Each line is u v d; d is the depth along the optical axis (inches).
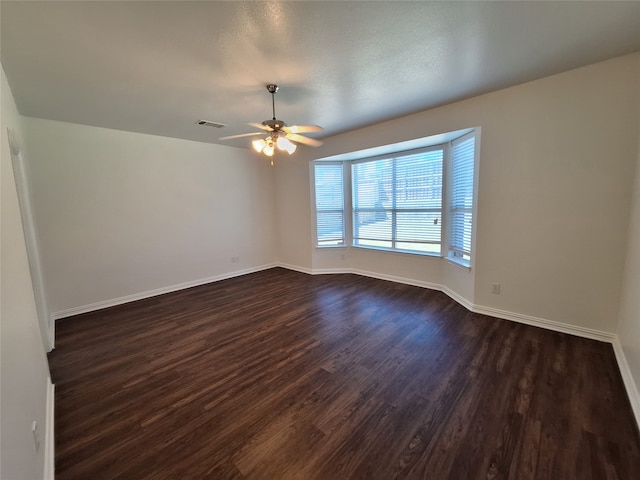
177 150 175.9
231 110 125.0
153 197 167.5
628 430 64.3
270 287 181.8
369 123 154.8
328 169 202.8
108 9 59.5
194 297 166.4
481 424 67.5
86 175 143.9
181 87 100.0
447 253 159.0
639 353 72.2
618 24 71.6
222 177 198.5
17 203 65.2
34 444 49.3
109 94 104.7
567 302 107.7
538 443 61.7
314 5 60.9
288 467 58.1
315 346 106.7
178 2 58.2
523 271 116.1
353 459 59.5
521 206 113.5
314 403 76.5
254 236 219.9
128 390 84.1
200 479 55.9
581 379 82.1
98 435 67.4
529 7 64.1
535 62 91.2
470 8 64.0
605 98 93.4
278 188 225.3
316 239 209.0
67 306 141.1
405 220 177.6
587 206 100.5
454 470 56.3
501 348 100.1
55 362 100.2
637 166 88.7
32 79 90.3
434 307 139.4
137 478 56.4
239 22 65.7
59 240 137.6
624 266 95.3
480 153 120.8
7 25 63.4
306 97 112.3
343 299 155.5
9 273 47.2
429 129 135.7
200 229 189.5
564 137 102.0
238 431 67.7
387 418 70.4
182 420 71.7
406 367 91.6
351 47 78.2
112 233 153.6
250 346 108.3
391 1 60.7
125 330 124.9
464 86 108.0
